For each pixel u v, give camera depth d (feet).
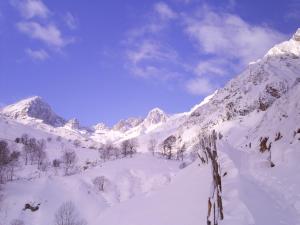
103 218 197.67
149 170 605.31
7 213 379.55
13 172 536.42
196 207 125.59
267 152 157.89
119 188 530.68
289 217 100.53
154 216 143.54
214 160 112.68
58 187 457.27
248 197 105.81
